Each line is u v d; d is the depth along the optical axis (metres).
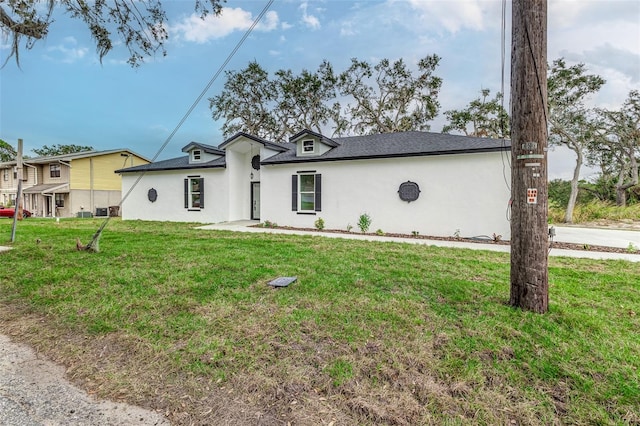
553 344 2.61
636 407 1.91
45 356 2.60
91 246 6.46
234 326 2.99
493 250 6.82
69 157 21.16
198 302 3.59
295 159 11.30
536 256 3.21
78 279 4.48
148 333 2.89
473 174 8.74
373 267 5.12
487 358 2.43
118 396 2.09
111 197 23.50
